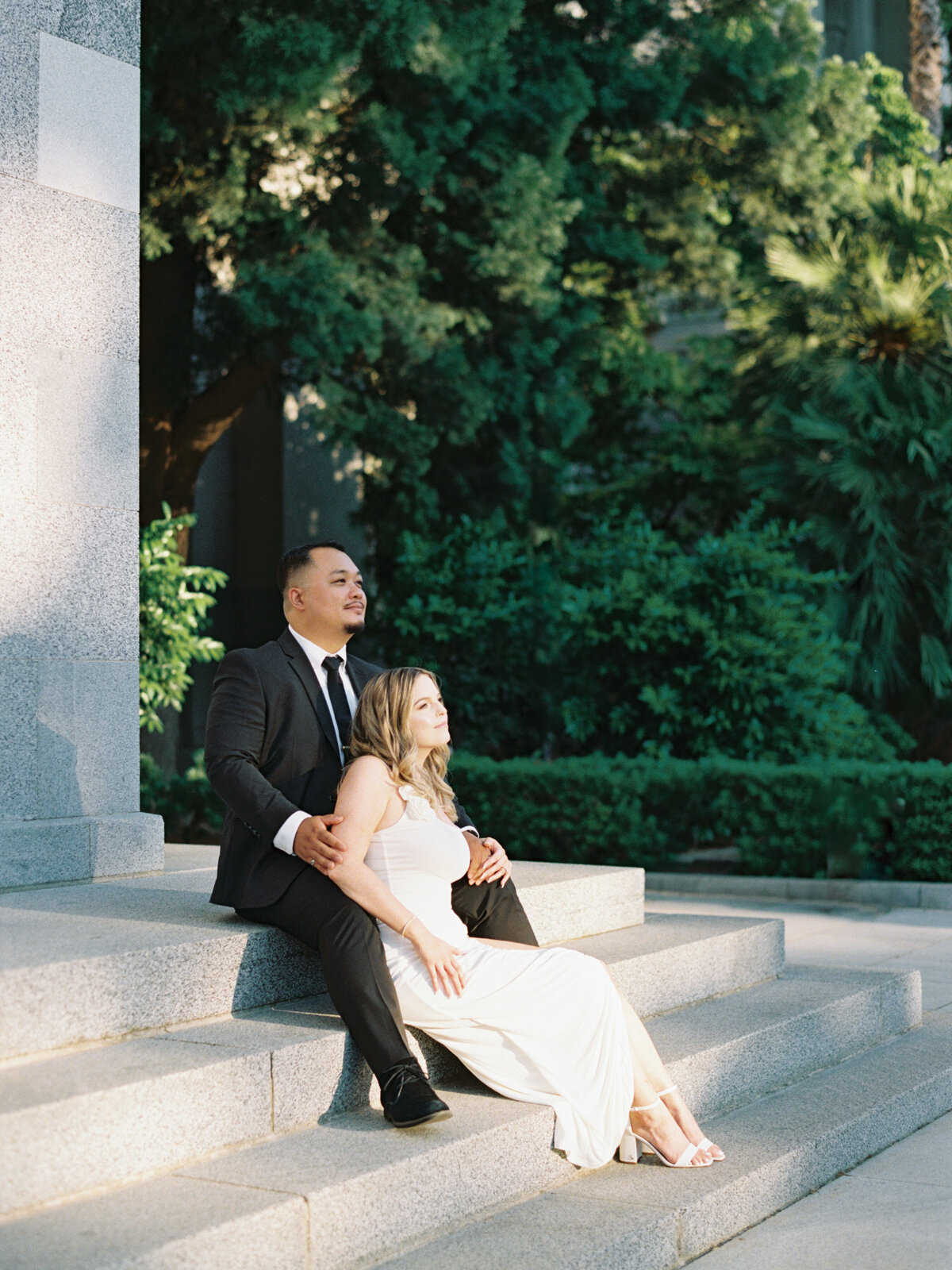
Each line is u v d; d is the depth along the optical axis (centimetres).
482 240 1402
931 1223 393
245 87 1191
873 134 1875
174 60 1214
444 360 1378
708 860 1174
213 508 1748
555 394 1616
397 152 1263
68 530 557
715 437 1880
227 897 429
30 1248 283
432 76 1291
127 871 565
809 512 1527
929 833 1048
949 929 910
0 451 532
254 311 1242
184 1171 335
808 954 808
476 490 1564
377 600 1521
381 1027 382
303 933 406
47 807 546
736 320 1770
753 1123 451
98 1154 320
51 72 559
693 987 540
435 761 441
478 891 467
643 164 1767
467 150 1360
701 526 1928
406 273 1330
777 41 1670
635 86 1536
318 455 1752
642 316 1928
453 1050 410
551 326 1532
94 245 572
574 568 1398
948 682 1493
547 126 1395
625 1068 400
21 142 546
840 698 1304
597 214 1662
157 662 1132
